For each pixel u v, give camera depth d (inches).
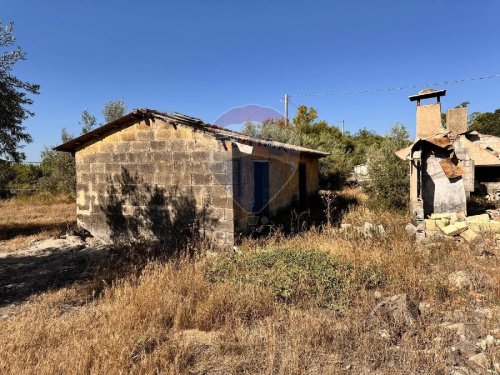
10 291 213.3
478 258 225.0
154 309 159.6
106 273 226.1
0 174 778.2
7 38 364.5
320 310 165.2
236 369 119.8
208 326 151.6
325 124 1051.9
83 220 363.6
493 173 454.3
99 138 346.9
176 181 305.9
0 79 368.5
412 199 328.8
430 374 114.3
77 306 185.0
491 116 1214.9
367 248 248.2
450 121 438.3
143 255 258.5
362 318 152.9
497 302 165.6
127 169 332.2
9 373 115.4
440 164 318.3
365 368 120.5
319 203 501.7
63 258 285.9
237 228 288.7
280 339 140.2
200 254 253.6
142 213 325.7
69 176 687.7
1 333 146.0
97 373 112.0
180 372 118.6
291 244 266.8
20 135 405.7
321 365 122.4
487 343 130.8
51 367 116.6
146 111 308.2
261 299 169.3
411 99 382.3
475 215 320.8
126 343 130.3
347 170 716.0
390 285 187.6
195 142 295.4
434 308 161.8
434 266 215.3
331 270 196.7
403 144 548.1
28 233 390.3
